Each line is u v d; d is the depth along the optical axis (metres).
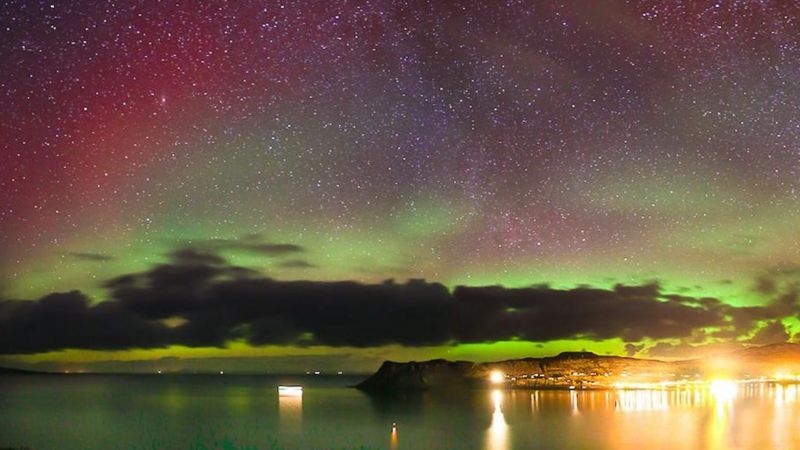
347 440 73.50
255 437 77.00
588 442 67.62
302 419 96.75
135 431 82.81
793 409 104.44
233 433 81.00
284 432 80.88
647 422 86.50
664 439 69.31
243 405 130.88
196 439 76.06
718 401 124.25
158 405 132.00
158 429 84.12
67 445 72.31
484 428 81.75
